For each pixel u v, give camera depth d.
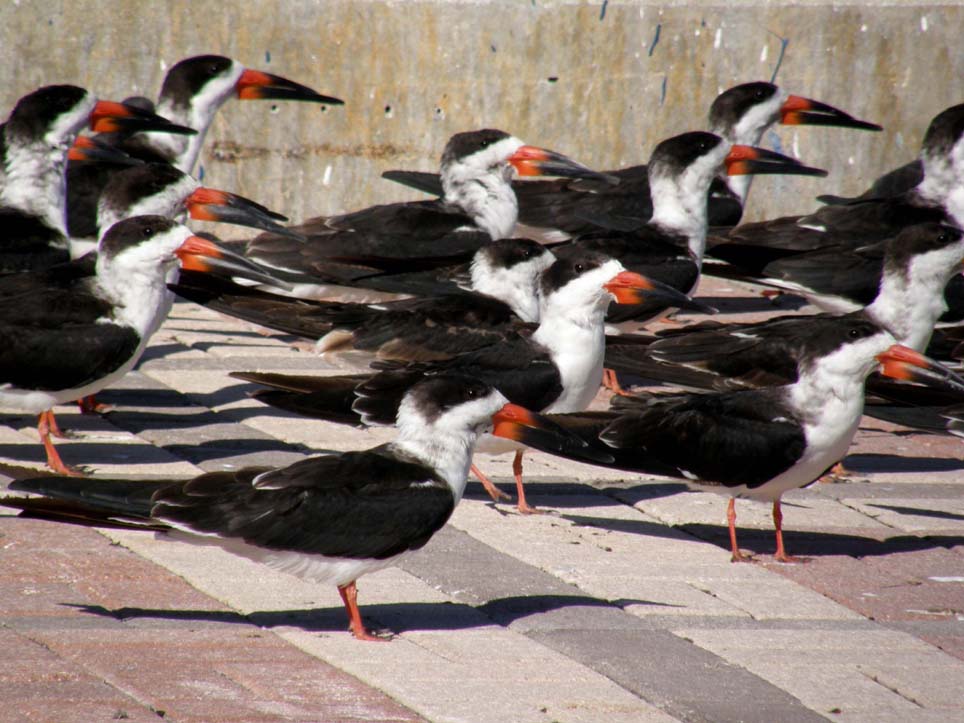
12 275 10.19
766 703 6.27
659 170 13.30
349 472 6.89
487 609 7.36
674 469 8.45
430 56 16.92
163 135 14.98
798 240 14.28
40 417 9.51
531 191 15.65
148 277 9.76
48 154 12.31
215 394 11.62
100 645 6.47
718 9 17.06
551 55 16.97
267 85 15.24
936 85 17.45
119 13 16.61
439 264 12.57
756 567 8.39
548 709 6.07
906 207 14.12
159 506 6.54
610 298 9.53
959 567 8.55
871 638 7.23
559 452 7.36
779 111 15.78
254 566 7.73
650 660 6.72
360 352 10.43
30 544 7.82
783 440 8.37
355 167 17.08
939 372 8.32
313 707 5.95
